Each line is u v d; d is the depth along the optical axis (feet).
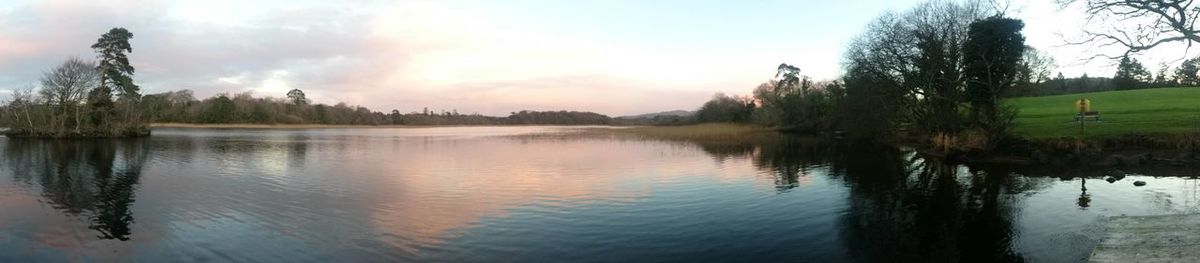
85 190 66.03
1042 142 93.66
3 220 48.42
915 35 114.52
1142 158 82.94
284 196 61.05
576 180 75.15
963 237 41.98
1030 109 154.20
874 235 42.80
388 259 36.81
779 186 68.64
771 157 113.60
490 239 41.73
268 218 48.93
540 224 46.55
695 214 50.55
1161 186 63.41
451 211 52.08
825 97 238.89
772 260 36.65
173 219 48.75
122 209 53.42
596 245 40.19
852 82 146.30
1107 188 62.69
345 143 173.99
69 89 191.83
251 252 38.37
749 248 39.37
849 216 49.73
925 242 40.81
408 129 417.08
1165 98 153.58
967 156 97.96
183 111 371.56
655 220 48.06
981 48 103.40
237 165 96.02
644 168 91.50
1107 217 46.96
